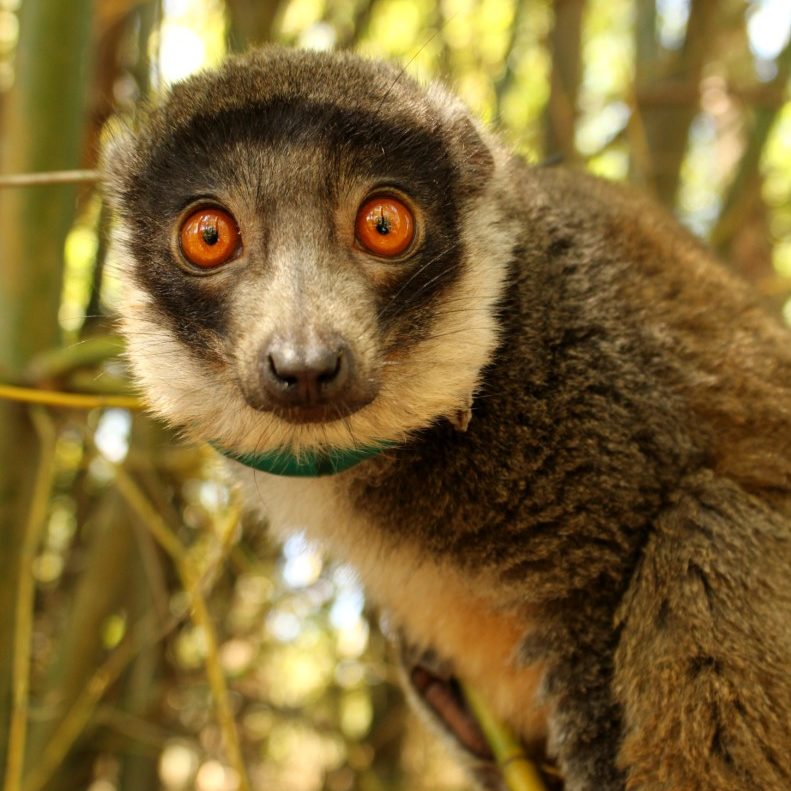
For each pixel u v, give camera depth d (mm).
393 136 282
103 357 341
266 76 291
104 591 455
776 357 317
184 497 461
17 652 332
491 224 300
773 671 277
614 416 288
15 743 314
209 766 642
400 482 299
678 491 290
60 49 348
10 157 352
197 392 292
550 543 288
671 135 510
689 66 503
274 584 483
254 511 354
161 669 508
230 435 294
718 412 301
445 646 323
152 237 292
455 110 300
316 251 272
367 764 542
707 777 277
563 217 313
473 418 292
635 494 286
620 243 317
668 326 305
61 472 523
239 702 556
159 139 294
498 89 507
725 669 278
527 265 300
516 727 322
